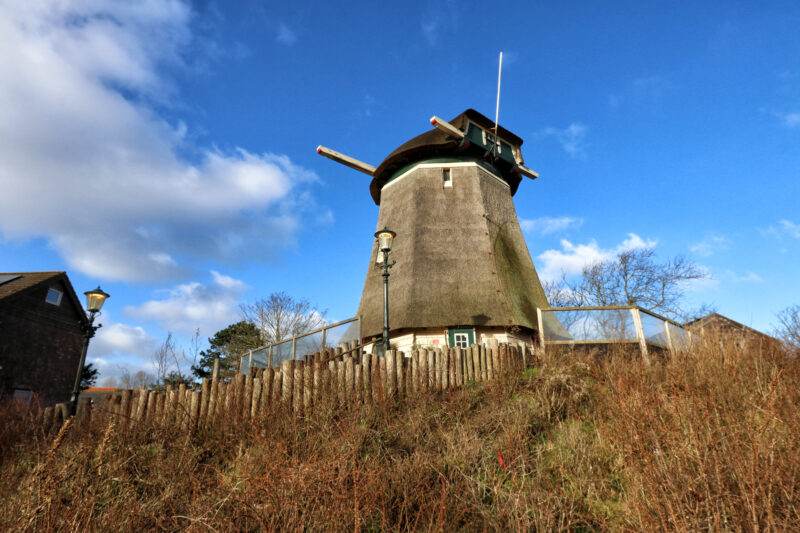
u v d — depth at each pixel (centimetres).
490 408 752
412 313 1451
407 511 477
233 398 758
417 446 613
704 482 421
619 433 554
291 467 493
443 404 779
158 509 513
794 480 416
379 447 604
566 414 710
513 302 1501
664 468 451
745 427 509
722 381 695
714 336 915
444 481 505
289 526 427
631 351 972
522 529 433
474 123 1877
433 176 1827
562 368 891
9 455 726
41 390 2092
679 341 1020
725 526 397
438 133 1902
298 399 755
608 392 709
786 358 802
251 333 2994
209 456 688
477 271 1559
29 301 2105
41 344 2131
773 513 398
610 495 499
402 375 867
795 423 510
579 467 538
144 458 646
